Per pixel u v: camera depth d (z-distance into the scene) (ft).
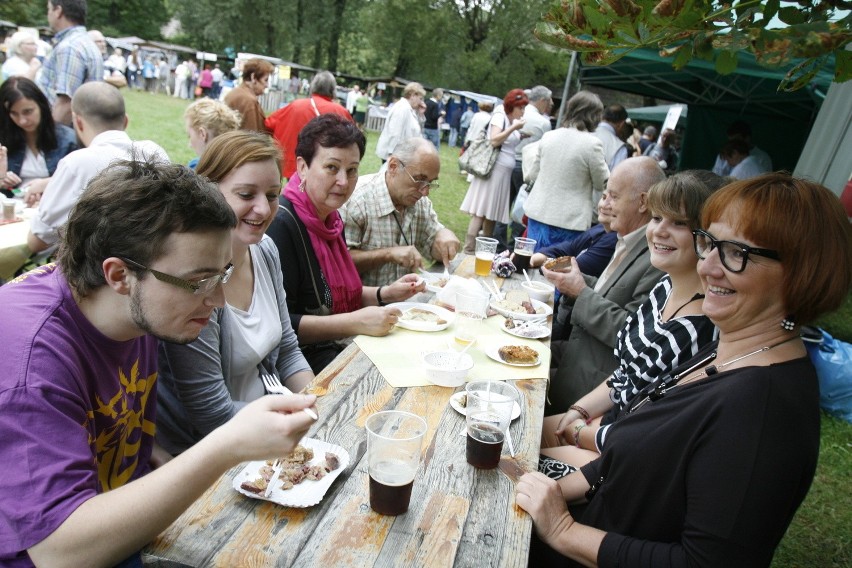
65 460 3.08
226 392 5.69
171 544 3.47
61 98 14.73
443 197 32.19
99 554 3.01
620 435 4.53
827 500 9.80
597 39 3.01
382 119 68.13
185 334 3.67
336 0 120.67
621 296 8.17
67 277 3.48
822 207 3.77
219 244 3.50
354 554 3.54
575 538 4.22
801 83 3.50
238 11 116.47
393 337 7.06
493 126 19.24
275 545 3.54
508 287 10.12
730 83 21.90
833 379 12.76
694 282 6.22
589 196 15.80
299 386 6.80
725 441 3.75
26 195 11.66
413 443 3.82
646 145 38.42
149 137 37.14
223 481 4.07
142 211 3.27
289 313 7.74
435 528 3.86
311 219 7.84
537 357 6.89
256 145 5.85
